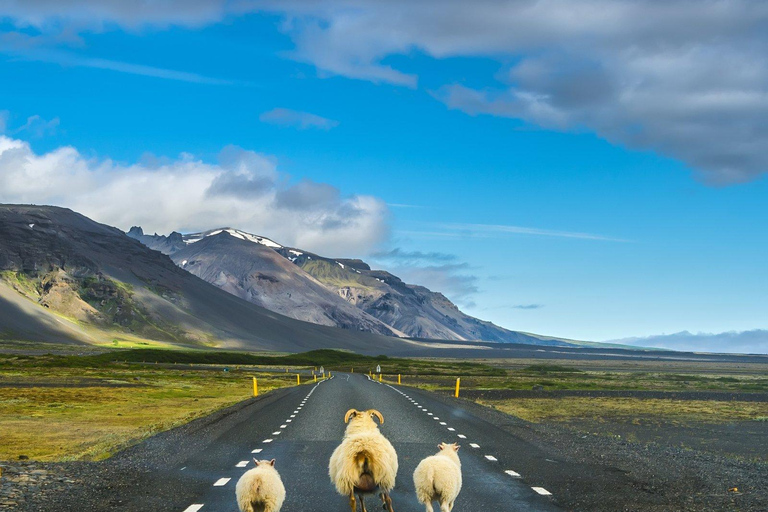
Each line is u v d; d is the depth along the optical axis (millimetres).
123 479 12836
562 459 15742
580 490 11938
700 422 32094
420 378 89562
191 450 16969
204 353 173125
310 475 13445
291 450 17000
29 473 13328
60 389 48812
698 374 135250
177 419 27422
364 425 11352
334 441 18859
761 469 15539
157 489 11875
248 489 9367
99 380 63906
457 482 9656
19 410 32094
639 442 22281
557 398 47719
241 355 176625
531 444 18516
